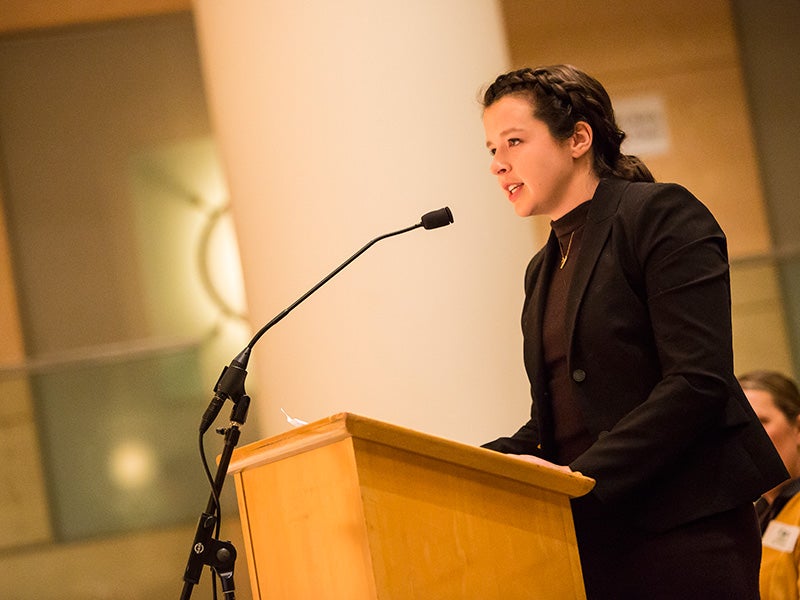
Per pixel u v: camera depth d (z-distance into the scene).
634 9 13.34
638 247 4.10
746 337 12.77
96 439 12.10
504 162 4.50
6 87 12.88
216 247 12.84
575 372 4.18
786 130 13.28
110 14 13.07
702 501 3.96
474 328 7.16
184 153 12.97
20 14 12.86
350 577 3.40
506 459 3.55
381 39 7.34
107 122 12.96
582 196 4.46
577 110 4.46
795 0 13.47
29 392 12.14
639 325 4.09
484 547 3.52
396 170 7.23
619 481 3.81
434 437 3.42
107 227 12.80
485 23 7.70
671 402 3.84
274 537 3.83
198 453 12.09
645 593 4.00
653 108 13.19
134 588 11.70
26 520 11.80
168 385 12.36
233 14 7.54
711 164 13.17
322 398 7.14
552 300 4.49
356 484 3.32
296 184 7.31
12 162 12.79
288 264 7.31
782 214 13.15
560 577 3.64
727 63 13.35
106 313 12.64
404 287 7.13
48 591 11.62
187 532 11.84
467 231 7.27
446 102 7.38
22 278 12.60
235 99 7.56
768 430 6.77
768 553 6.60
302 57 7.35
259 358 7.53
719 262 4.03
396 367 7.07
